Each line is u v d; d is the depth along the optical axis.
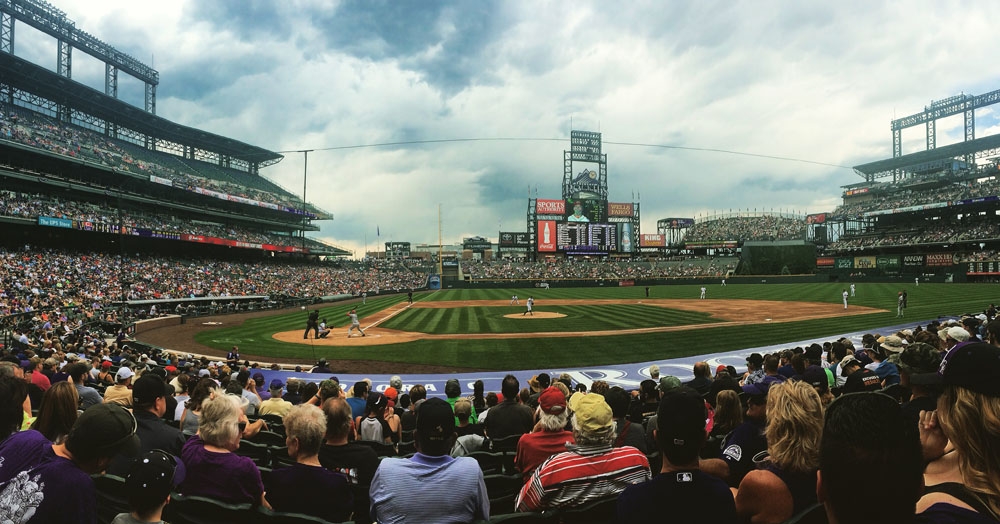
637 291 72.75
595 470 3.65
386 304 54.53
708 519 2.65
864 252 92.38
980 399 2.00
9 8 49.97
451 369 18.72
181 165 70.50
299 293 63.16
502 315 38.53
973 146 86.75
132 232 50.03
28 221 41.53
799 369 8.59
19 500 2.83
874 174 105.25
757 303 46.19
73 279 42.44
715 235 111.81
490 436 6.91
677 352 21.28
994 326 6.22
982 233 74.56
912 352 4.21
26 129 48.03
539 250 92.38
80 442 2.98
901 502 1.54
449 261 105.44
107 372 12.39
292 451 4.11
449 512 3.52
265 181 85.62
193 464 4.06
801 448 2.98
